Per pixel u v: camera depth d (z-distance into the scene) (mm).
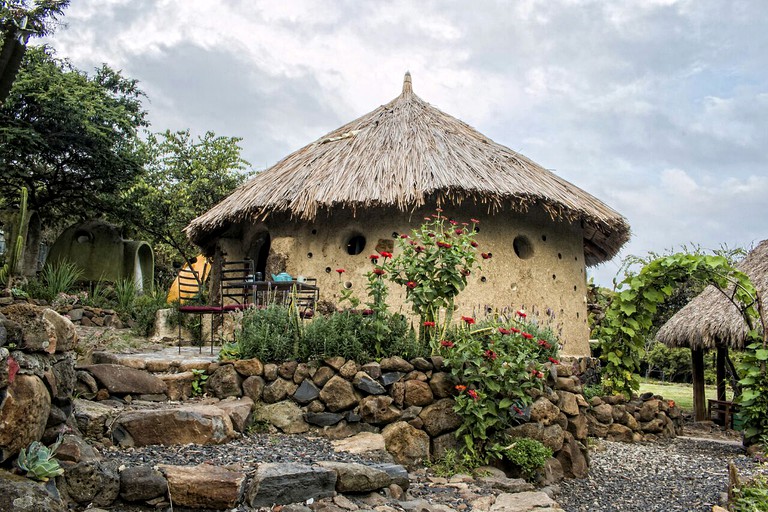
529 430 6461
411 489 5367
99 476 4066
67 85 17734
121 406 5730
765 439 8844
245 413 5824
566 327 11367
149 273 17531
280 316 6770
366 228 10578
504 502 5098
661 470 7957
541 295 10891
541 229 11219
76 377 5738
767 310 11180
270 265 10773
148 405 5859
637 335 10844
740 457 8875
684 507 6316
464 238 6934
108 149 18891
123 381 5934
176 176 21000
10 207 17453
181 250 21953
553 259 11305
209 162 20688
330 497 4512
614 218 11453
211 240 12680
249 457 4926
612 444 9578
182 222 20344
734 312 11883
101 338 8680
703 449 9648
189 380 6320
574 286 11852
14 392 3693
